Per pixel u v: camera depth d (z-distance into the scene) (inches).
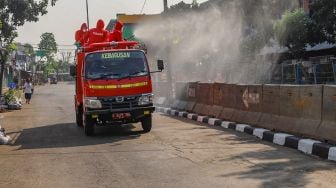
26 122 744.3
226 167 323.3
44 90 2421.3
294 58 1038.4
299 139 395.2
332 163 330.3
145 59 534.0
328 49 1005.2
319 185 266.5
